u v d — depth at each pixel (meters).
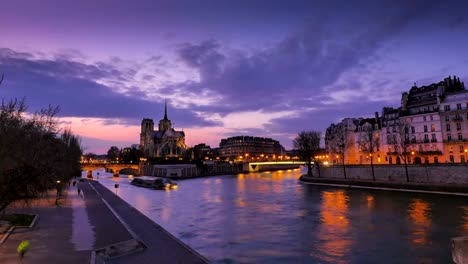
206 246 32.84
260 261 27.98
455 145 87.25
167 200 73.50
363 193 72.69
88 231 30.50
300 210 53.22
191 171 178.75
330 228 39.44
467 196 59.19
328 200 63.66
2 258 20.55
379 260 27.61
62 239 26.86
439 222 40.28
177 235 37.72
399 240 33.25
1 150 24.55
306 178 108.12
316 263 27.28
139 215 44.62
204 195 83.69
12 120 28.20
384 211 49.00
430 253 28.92
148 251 25.86
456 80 97.44
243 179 148.75
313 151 120.12
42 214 40.69
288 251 30.73
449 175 71.00
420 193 67.31
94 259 21.11
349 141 125.69
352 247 31.45
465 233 34.88
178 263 22.78
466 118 85.44
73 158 76.81
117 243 26.03
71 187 93.94
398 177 82.56
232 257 29.16
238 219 47.19
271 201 65.94
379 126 114.00
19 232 29.19
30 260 20.42
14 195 25.16
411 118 98.88
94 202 55.59
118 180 162.25
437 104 93.00
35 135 30.80
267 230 39.50
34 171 26.27
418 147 95.81
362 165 94.00
